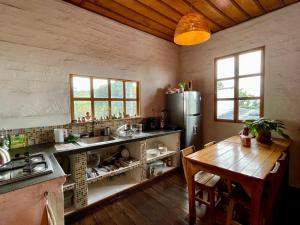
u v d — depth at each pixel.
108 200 2.30
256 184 1.42
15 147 1.99
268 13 2.80
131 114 3.32
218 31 3.48
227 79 3.43
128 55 3.15
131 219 1.99
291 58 2.62
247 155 1.92
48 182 1.24
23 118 2.09
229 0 2.43
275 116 2.81
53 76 2.30
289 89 2.65
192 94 3.44
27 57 2.10
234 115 3.36
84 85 2.66
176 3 2.46
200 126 3.70
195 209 2.05
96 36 2.70
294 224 1.89
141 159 2.69
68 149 1.92
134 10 2.62
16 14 2.01
